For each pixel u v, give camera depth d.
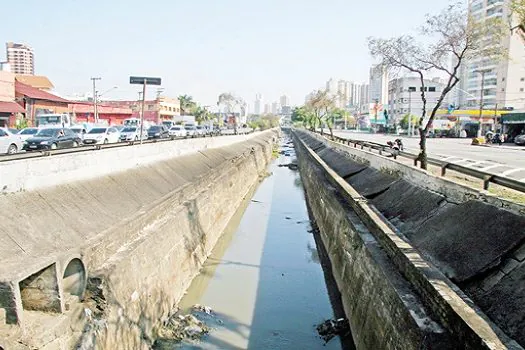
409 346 7.32
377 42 21.06
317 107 70.44
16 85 48.16
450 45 19.19
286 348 12.10
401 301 8.08
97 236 10.17
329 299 15.45
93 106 61.47
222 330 12.94
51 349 7.31
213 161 30.75
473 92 79.19
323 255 20.14
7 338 6.61
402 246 9.80
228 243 22.17
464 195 11.82
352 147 31.19
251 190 38.50
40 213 10.22
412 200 14.97
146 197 16.22
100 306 9.00
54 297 7.90
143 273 11.38
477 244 9.42
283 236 23.73
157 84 23.25
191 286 16.17
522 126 49.19
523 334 6.63
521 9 11.58
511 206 9.47
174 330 12.49
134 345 10.36
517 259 8.18
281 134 148.50
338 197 19.41
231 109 109.56
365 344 10.26
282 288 16.41
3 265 7.55
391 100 96.00
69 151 16.09
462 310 6.64
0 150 22.47
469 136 67.19
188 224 16.78
